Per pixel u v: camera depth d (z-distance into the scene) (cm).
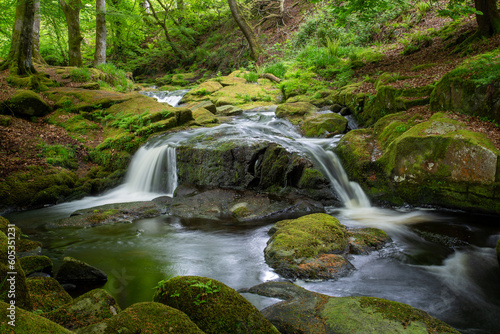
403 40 1444
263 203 769
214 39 2822
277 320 320
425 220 657
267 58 2164
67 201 895
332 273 453
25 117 1130
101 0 1941
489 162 626
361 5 1117
